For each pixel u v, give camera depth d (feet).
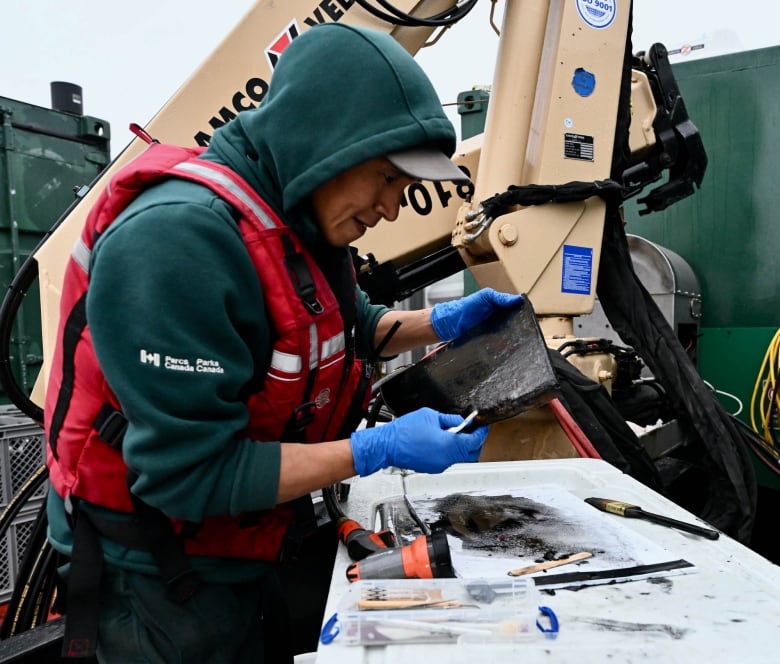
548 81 5.48
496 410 2.55
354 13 5.38
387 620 1.90
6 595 5.82
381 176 2.48
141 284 2.13
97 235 2.44
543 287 5.42
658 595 2.05
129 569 2.57
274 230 2.44
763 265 8.48
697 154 6.49
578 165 5.55
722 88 8.64
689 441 5.77
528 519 2.79
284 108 2.35
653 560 2.30
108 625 2.66
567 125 5.47
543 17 5.56
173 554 2.53
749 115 8.48
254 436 2.65
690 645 1.75
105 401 2.43
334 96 2.30
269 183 2.53
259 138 2.45
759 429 8.08
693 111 8.86
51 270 4.88
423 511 2.94
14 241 8.95
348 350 2.96
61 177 9.61
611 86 5.62
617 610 1.96
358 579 2.23
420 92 2.39
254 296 2.38
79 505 2.59
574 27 5.40
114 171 5.08
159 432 2.10
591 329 8.54
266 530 2.82
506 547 2.48
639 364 6.16
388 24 5.44
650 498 3.11
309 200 2.56
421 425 2.48
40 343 9.16
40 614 4.75
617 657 1.71
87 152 9.99
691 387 5.56
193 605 2.63
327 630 1.92
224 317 2.23
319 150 2.30
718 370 8.55
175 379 2.13
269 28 5.28
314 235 2.59
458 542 2.55
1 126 8.85
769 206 8.41
